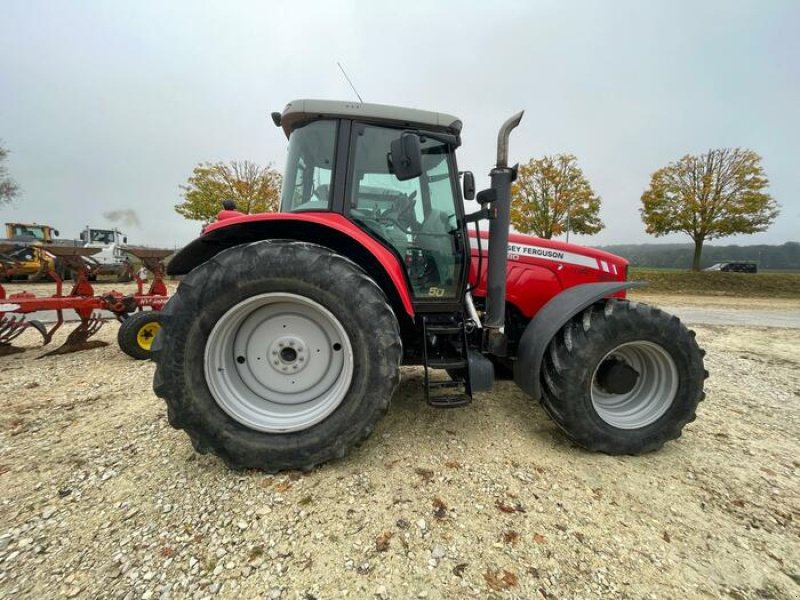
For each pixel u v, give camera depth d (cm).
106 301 421
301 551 145
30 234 1903
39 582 131
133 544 147
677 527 165
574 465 206
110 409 262
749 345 557
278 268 188
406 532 154
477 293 273
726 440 244
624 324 215
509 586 133
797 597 134
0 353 403
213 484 181
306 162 238
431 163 247
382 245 233
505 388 313
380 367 192
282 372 208
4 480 183
